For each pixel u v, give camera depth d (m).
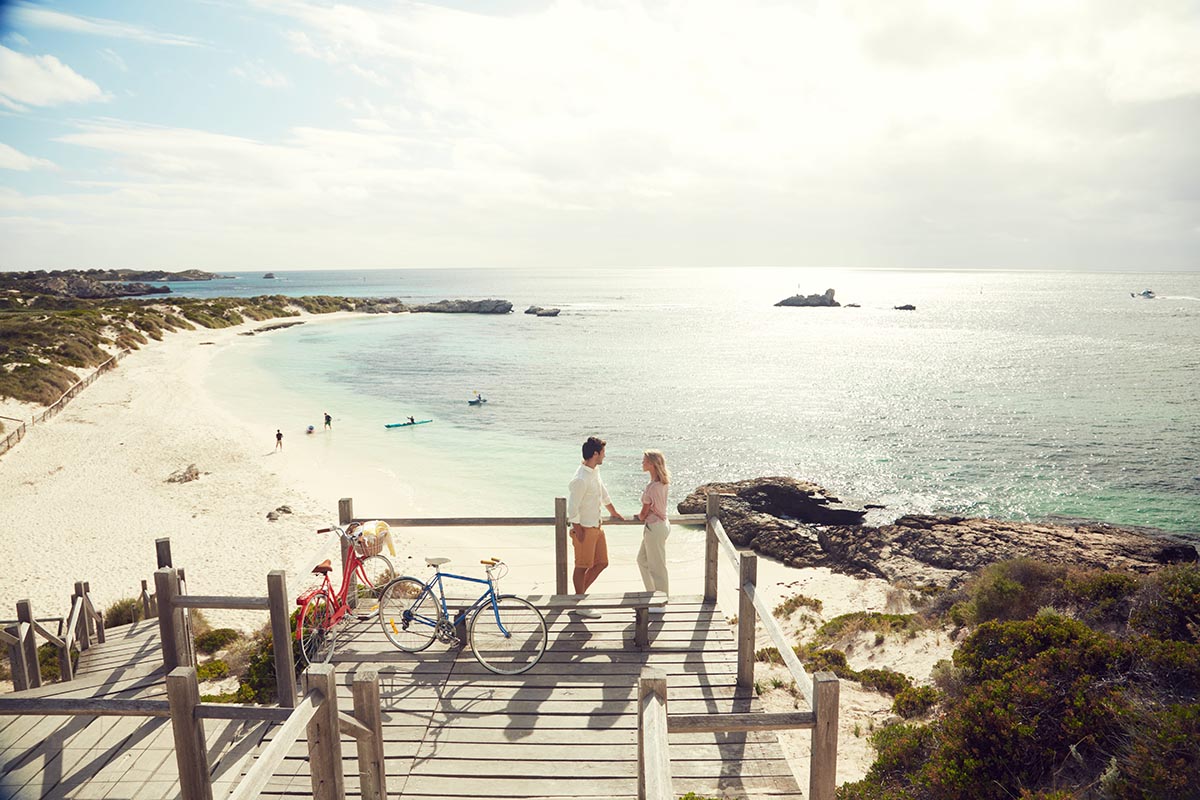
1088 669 6.34
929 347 80.62
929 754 6.47
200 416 40.28
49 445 32.19
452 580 11.09
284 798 4.87
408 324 112.38
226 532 21.81
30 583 17.52
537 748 5.23
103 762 5.66
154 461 30.50
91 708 3.82
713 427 39.88
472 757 5.13
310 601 7.03
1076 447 35.12
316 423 40.47
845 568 20.39
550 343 85.00
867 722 8.43
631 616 7.42
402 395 49.97
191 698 3.84
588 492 7.26
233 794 2.85
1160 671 6.04
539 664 6.45
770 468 31.88
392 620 6.90
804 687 4.02
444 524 7.67
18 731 6.05
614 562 19.58
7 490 25.70
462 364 65.94
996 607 10.54
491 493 27.31
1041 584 10.56
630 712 5.68
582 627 7.19
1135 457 33.19
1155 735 5.05
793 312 148.12
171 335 80.38
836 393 50.75
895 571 19.45
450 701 5.87
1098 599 9.35
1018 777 5.54
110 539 20.94
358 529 7.50
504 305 140.50
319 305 130.25
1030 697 6.09
